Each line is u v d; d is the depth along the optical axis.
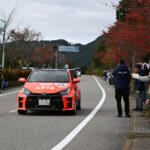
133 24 17.09
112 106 18.28
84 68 167.88
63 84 14.70
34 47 54.66
